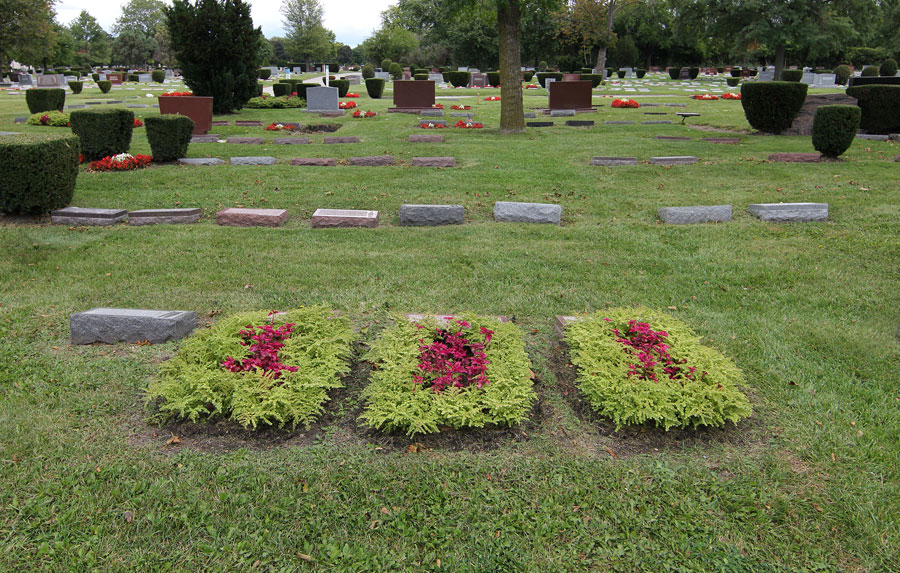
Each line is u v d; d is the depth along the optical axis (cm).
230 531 326
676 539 323
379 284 661
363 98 2961
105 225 879
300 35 6538
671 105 2589
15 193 854
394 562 309
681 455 384
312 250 771
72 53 7394
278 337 468
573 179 1151
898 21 4300
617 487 356
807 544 319
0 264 713
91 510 338
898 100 1580
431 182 1129
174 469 368
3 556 310
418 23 6725
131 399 441
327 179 1156
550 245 794
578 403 437
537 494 352
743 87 1678
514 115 1709
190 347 458
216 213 952
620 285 661
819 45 4138
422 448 387
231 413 418
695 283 668
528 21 5791
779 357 504
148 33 10238
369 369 482
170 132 1251
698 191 1052
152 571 304
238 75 2172
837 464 373
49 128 1783
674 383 414
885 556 311
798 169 1188
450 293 636
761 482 360
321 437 397
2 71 5447
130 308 596
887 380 465
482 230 859
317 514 337
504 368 434
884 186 1035
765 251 759
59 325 561
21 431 403
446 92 3303
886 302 609
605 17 4781
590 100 2283
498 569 307
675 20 4738
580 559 312
